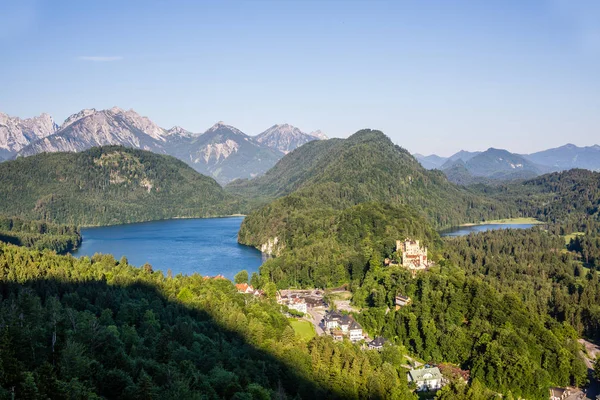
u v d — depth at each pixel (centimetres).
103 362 14775
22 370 12181
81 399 11888
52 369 12088
